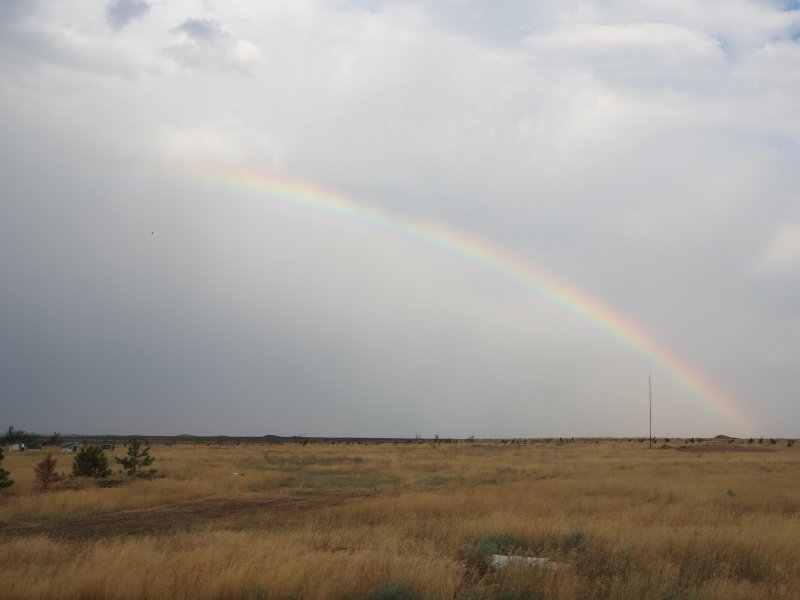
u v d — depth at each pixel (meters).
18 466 46.00
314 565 10.23
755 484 30.19
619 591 9.59
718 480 32.69
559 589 9.52
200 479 34.41
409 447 108.69
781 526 15.77
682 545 13.04
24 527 18.84
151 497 25.25
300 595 9.16
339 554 11.62
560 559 12.02
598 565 11.46
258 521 19.17
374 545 13.23
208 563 10.20
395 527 16.28
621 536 14.01
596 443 136.62
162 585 9.22
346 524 17.53
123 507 23.48
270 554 11.15
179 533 15.09
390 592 9.09
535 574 10.39
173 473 38.72
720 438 182.88
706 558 12.23
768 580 10.77
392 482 35.66
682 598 9.46
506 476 38.81
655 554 12.33
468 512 19.84
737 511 20.36
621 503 22.22
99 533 17.39
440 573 9.86
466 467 48.03
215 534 14.36
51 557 12.22
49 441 124.19
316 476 40.28
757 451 82.31
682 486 28.73
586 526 15.48
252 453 72.62
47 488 29.70
